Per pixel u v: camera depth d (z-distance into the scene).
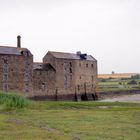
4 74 97.81
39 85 109.50
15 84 101.19
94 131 37.12
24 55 104.69
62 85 118.62
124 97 146.62
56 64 116.50
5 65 98.25
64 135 33.91
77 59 126.19
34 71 107.88
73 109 68.19
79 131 37.03
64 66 119.88
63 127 40.03
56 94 116.00
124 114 56.41
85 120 47.16
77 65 126.00
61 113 57.56
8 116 51.06
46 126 40.88
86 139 31.97
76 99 124.06
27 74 105.25
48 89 112.88
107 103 84.38
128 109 68.19
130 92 170.62
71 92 122.75
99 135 34.53
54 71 115.56
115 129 38.75
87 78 131.50
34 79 107.81
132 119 48.81
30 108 65.88
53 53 118.12
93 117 51.19
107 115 54.41
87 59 132.38
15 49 104.44
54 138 31.91
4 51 99.50
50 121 45.78
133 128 39.69
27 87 105.12
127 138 32.97
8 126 39.59
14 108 62.34
